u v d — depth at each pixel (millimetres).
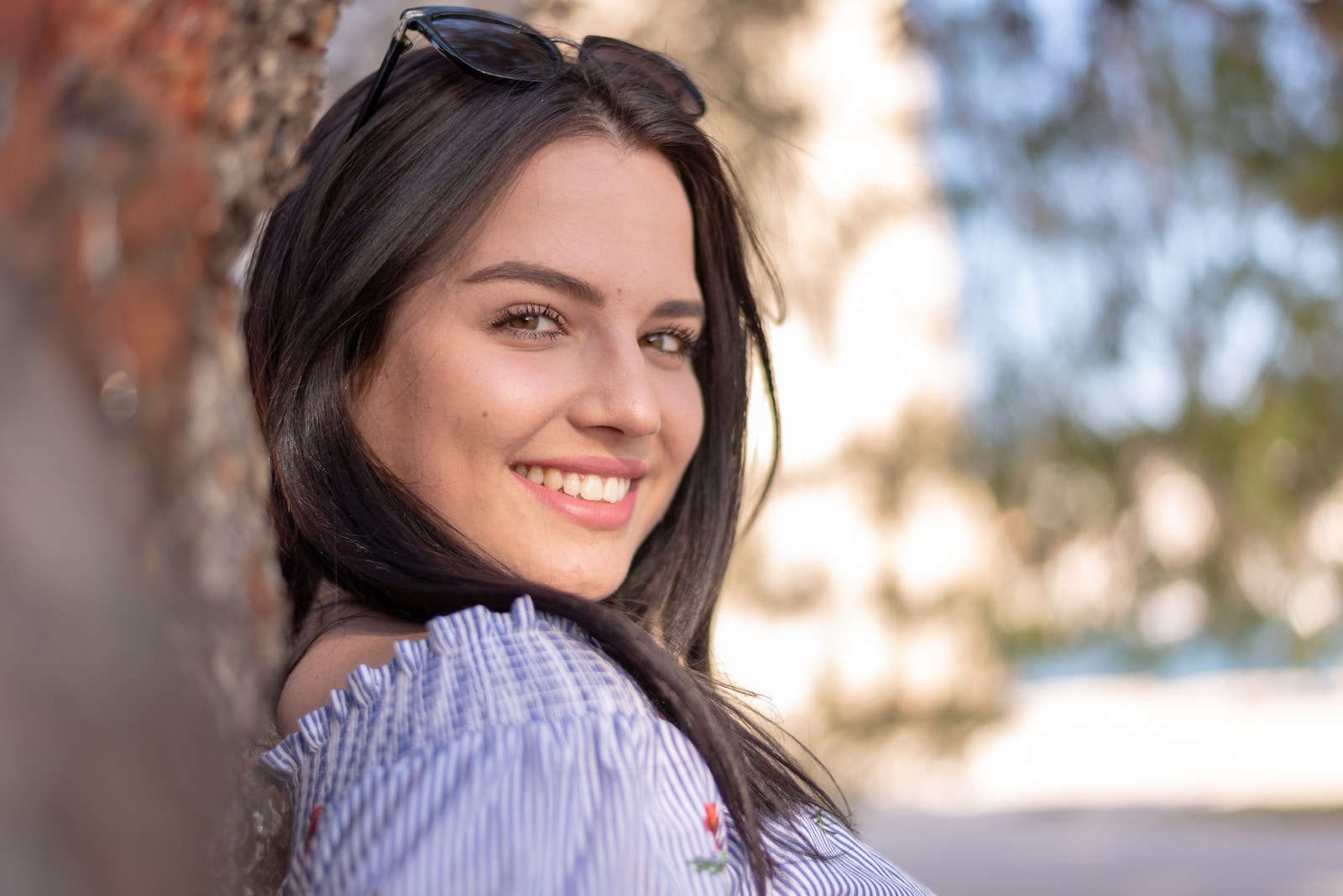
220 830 688
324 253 1271
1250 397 5199
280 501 1263
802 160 4449
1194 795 9344
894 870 1303
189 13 667
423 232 1237
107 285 586
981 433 6102
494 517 1255
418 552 1190
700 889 939
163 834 553
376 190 1262
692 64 4035
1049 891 6637
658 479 1449
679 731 1043
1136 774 10453
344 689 1117
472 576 1150
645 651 1063
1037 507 6004
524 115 1262
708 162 1411
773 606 7711
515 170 1250
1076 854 7574
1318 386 5105
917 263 5871
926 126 4703
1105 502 5781
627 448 1299
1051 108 4434
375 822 889
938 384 7176
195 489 658
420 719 957
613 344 1276
